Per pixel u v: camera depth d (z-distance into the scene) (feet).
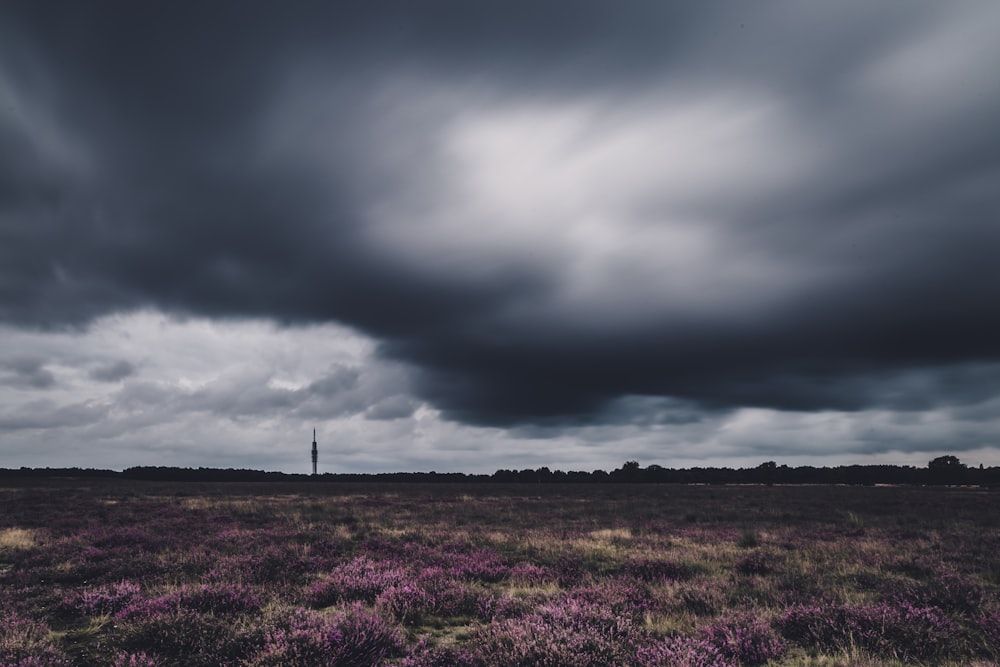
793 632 21.97
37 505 87.10
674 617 23.99
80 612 24.81
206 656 18.53
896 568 35.60
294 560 36.81
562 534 53.93
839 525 64.23
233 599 24.90
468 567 35.06
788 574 32.91
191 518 69.15
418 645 19.66
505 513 81.35
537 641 18.02
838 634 20.88
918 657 19.22
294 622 20.33
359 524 64.18
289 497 121.39
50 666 17.28
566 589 30.30
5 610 24.07
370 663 17.71
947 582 28.73
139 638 20.08
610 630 20.17
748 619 22.20
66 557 39.32
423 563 36.99
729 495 137.69
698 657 17.34
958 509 88.74
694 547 44.68
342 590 27.68
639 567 34.86
